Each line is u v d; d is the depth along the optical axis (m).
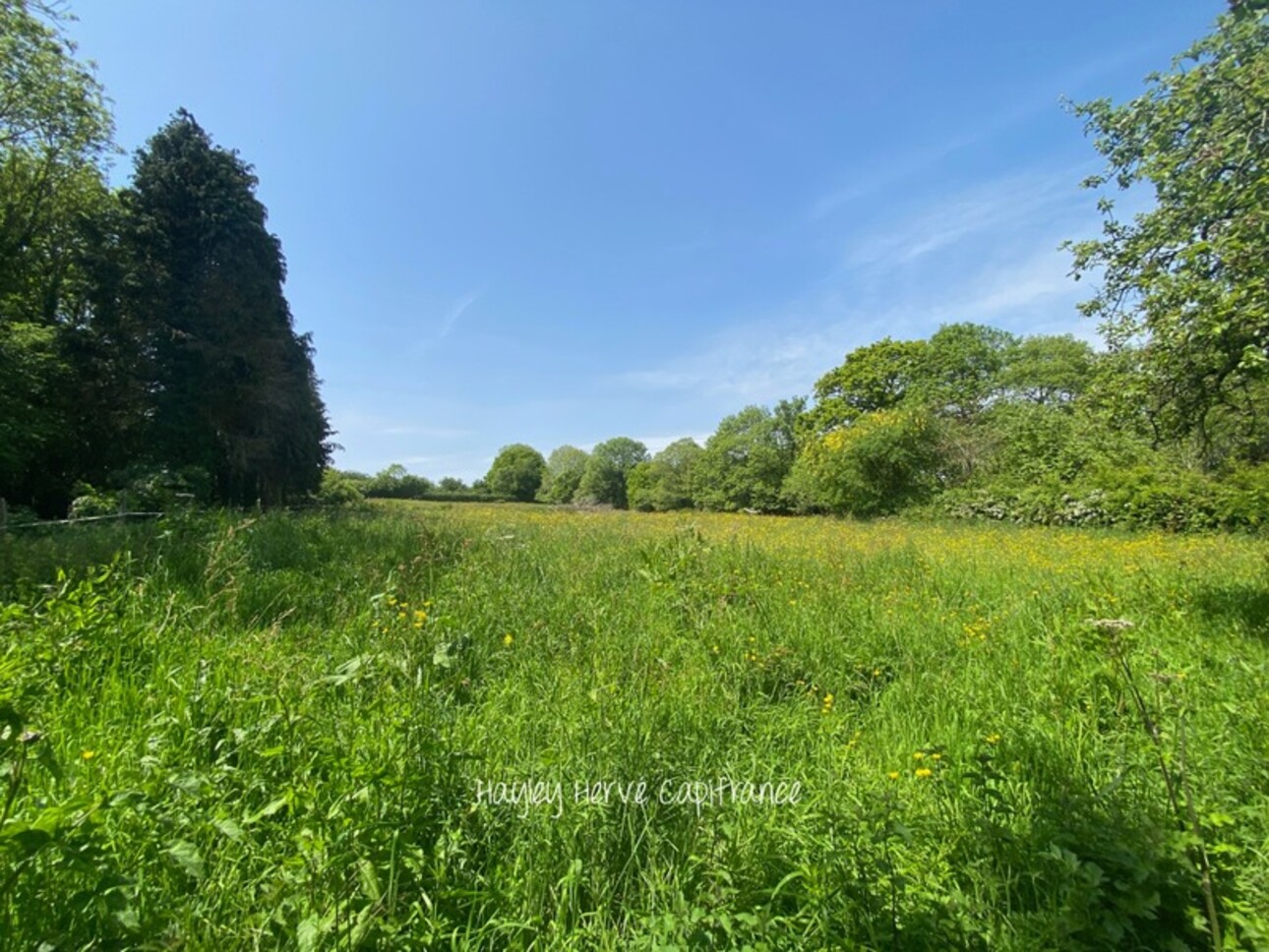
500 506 32.56
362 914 1.45
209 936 1.46
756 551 7.44
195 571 5.20
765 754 2.78
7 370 12.31
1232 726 2.77
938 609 5.04
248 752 2.29
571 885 1.83
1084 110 5.32
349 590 4.92
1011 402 27.64
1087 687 3.24
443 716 2.66
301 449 21.62
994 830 1.95
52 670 2.74
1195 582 5.63
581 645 3.97
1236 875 1.81
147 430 16.69
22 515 8.98
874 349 36.47
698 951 1.55
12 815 1.62
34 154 15.45
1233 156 4.25
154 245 18.12
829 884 1.78
